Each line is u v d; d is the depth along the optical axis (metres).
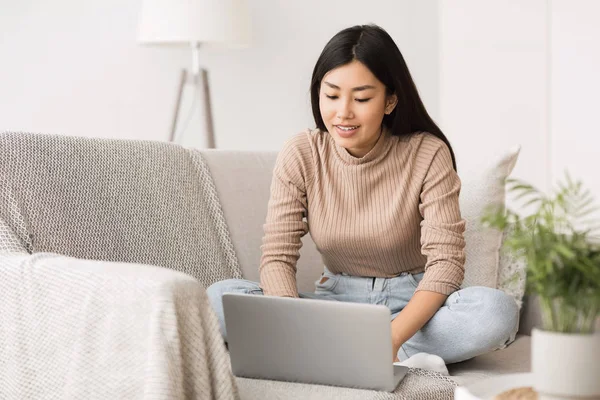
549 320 0.85
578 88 3.67
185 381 1.14
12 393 1.33
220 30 2.94
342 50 1.57
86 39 3.28
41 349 1.28
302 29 3.80
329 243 1.69
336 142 1.63
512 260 1.84
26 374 1.31
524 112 3.88
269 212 1.75
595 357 0.82
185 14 2.90
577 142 3.68
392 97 1.67
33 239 1.58
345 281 1.73
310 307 1.27
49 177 1.63
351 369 1.29
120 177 1.74
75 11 3.25
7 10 3.11
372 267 1.71
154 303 1.13
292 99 3.79
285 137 3.78
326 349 1.28
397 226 1.66
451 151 1.73
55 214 1.62
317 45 3.85
